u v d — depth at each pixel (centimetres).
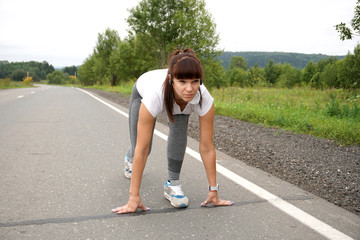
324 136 457
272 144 405
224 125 563
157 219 199
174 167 218
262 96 1250
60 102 1127
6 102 1120
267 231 183
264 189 252
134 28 2298
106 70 4225
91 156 362
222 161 334
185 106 190
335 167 307
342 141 423
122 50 3444
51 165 323
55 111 819
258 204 223
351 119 588
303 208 216
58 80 13600
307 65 5653
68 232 182
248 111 694
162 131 516
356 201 229
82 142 437
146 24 2212
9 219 198
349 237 176
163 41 2319
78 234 179
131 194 205
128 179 281
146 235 179
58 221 196
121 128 557
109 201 230
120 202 228
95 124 600
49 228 186
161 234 180
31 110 842
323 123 534
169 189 221
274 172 299
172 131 208
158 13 2206
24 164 325
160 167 318
